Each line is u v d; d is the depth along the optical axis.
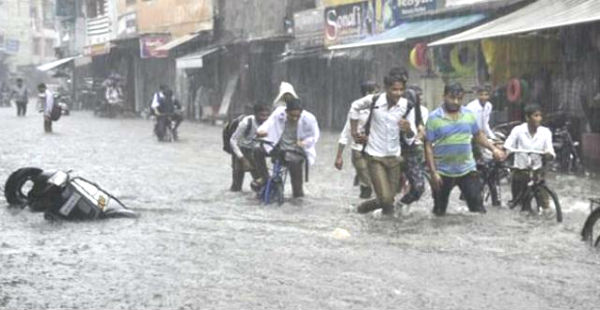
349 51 43.38
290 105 19.94
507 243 14.77
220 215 18.17
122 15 81.25
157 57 70.56
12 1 125.19
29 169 19.20
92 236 15.44
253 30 56.78
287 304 10.66
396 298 10.98
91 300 10.84
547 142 18.08
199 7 64.50
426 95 37.97
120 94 73.25
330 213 18.34
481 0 33.41
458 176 17.62
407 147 17.73
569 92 29.23
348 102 46.19
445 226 16.50
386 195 17.66
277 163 20.19
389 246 14.48
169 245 14.55
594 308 10.62
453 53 33.50
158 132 41.84
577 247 14.44
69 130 50.50
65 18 101.56
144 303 10.70
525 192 18.14
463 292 11.32
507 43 29.22
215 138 44.16
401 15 38.94
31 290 11.34
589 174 25.27
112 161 30.77
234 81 58.31
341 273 12.40
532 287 11.62
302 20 49.28
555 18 25.09
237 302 10.77
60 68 102.31
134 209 19.03
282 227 16.53
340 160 19.98
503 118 29.56
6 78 123.06
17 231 15.95
